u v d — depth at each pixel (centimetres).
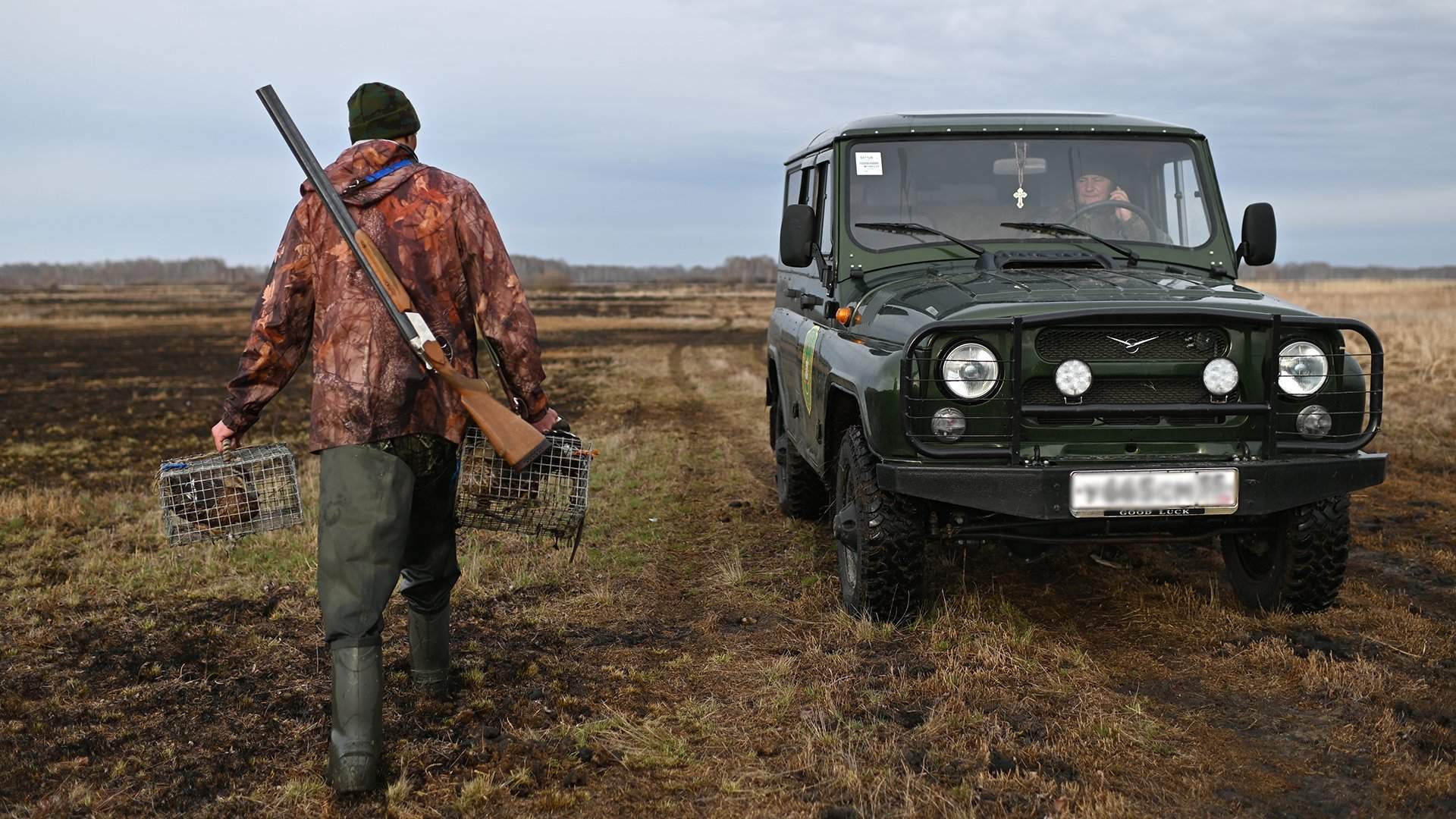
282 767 333
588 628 465
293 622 482
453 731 356
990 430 406
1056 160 531
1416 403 1138
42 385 2006
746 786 314
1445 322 2295
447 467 326
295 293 309
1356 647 414
